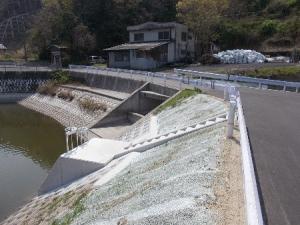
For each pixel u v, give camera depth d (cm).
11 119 3403
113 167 1425
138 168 1269
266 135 1159
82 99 3475
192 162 1030
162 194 899
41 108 3869
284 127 1256
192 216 716
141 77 3141
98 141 1725
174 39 4459
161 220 757
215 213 704
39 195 1578
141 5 6675
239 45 5581
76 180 1508
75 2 6462
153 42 4562
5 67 4766
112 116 2639
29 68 4778
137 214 860
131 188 1088
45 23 6159
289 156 971
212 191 795
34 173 1941
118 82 3425
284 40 5222
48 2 6581
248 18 6281
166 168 1104
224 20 6066
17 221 1344
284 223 647
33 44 6562
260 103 1711
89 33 5978
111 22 6278
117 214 941
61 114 3469
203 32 5019
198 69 3547
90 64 5466
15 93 4438
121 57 4522
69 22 5947
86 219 1041
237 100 1244
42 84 4469
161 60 4378
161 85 2597
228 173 874
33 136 2755
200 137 1275
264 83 2253
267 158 956
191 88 2311
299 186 792
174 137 1444
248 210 515
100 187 1253
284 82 2164
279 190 773
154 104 2773
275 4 6309
